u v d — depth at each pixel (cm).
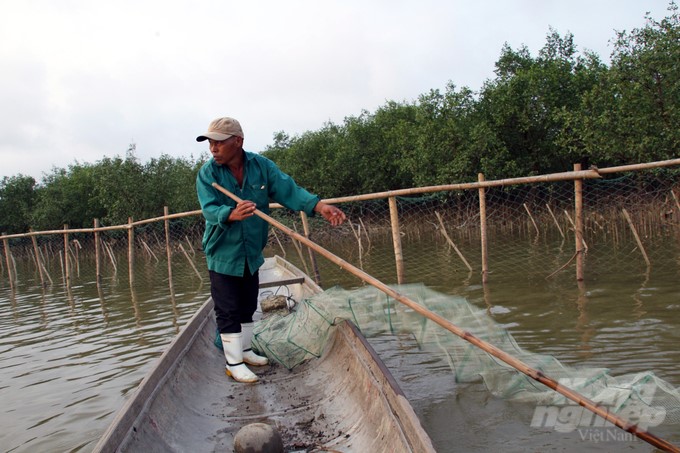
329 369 384
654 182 1355
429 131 2036
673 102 1335
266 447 250
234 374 383
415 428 215
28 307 1066
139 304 952
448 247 1379
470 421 338
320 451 275
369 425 278
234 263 367
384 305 419
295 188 392
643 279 701
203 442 291
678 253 887
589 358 420
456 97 2059
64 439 381
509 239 1421
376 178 2564
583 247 761
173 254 2134
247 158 374
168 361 335
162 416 283
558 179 712
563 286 711
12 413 443
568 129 1834
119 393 466
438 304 420
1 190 3578
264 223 382
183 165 3394
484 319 409
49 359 615
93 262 2183
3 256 2756
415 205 1980
